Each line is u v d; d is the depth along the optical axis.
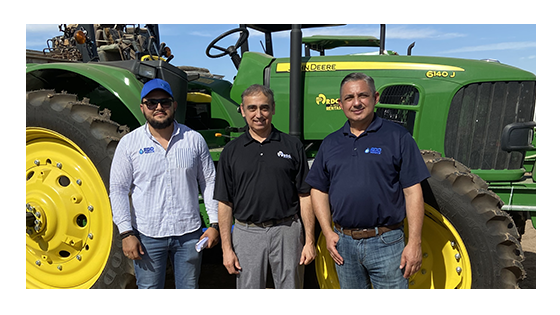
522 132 3.00
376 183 2.17
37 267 3.18
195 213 2.45
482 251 2.64
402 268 2.21
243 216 2.34
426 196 2.73
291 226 2.36
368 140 2.22
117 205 2.33
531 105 3.08
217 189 2.36
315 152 3.53
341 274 2.34
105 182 2.86
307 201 2.40
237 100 3.61
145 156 2.34
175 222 2.37
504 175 3.09
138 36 4.62
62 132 2.93
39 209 2.97
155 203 2.36
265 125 2.31
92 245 2.96
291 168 2.34
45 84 3.48
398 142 2.19
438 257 2.84
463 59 3.29
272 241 2.32
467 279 2.71
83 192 2.97
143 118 2.97
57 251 3.06
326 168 2.34
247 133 2.39
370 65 3.28
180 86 3.14
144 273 2.40
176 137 2.40
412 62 3.23
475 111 3.13
